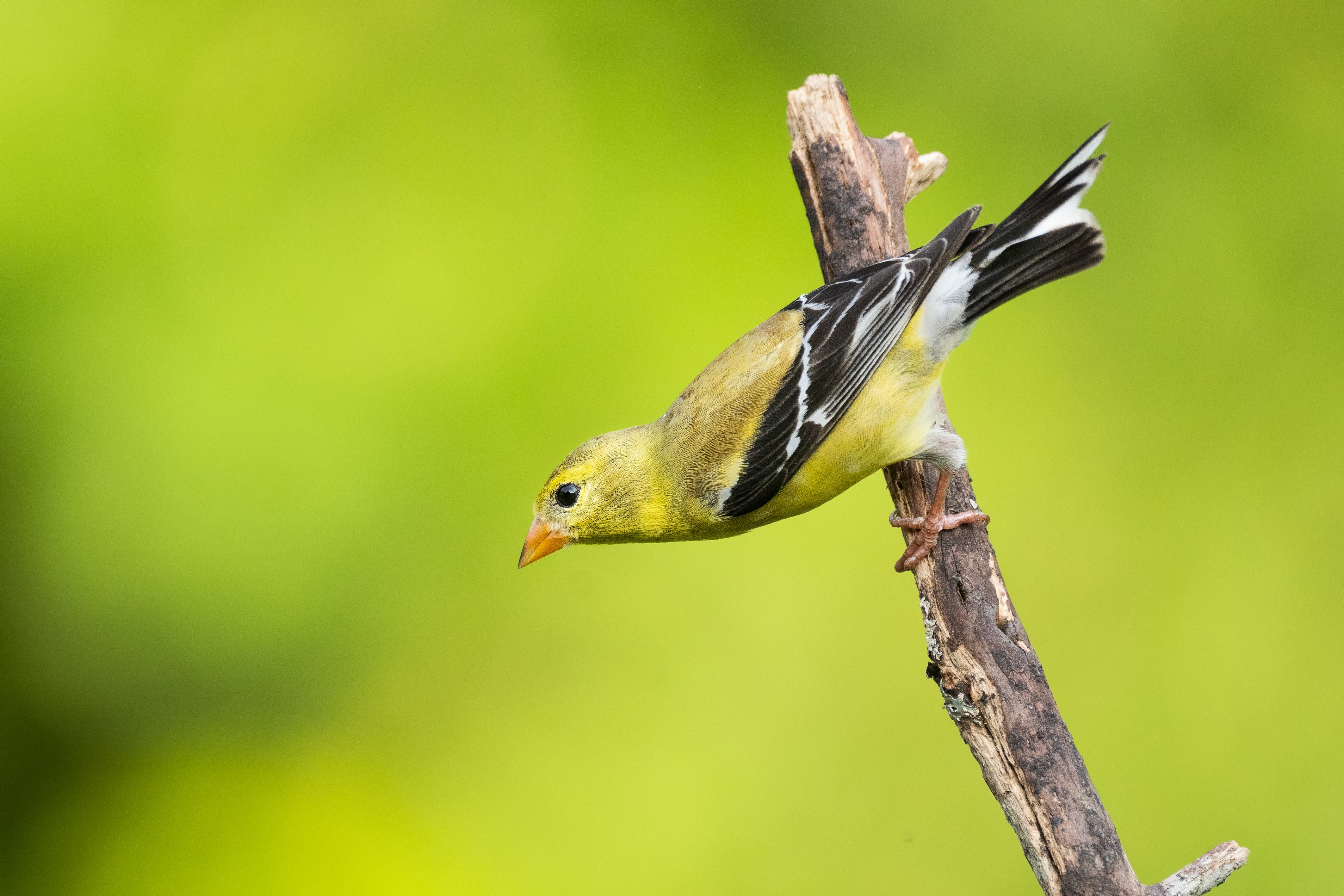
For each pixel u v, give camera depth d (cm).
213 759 1108
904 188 805
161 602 1112
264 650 1113
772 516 750
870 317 693
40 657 1105
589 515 756
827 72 1295
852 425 696
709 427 725
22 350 1150
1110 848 570
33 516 1118
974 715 610
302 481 1135
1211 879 555
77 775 1105
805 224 1227
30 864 1077
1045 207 705
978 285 702
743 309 1195
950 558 668
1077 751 595
